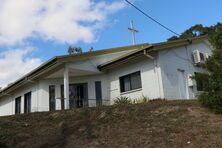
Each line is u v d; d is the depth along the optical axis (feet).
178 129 32.55
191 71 64.28
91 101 68.74
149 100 56.90
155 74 58.54
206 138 29.14
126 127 35.86
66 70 62.23
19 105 84.38
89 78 70.59
